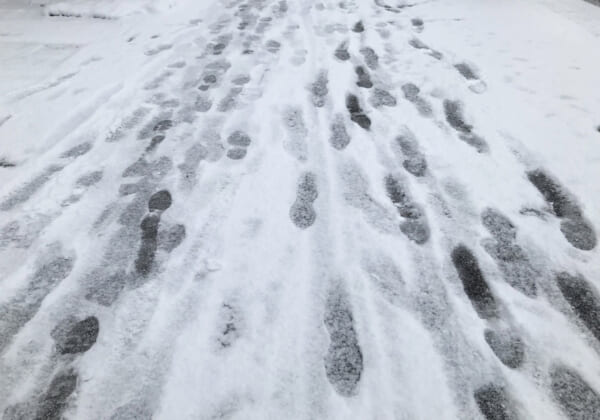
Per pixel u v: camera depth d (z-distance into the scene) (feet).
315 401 4.39
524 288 5.47
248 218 6.52
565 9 12.80
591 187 6.74
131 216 6.58
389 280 5.59
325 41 11.96
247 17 13.93
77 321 5.14
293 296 5.40
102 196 6.95
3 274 5.68
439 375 4.59
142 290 5.49
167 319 5.15
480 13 13.01
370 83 9.91
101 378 4.59
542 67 9.84
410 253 5.94
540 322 5.08
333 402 4.37
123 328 5.06
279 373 4.62
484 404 4.37
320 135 8.29
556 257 5.82
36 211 6.66
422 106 9.00
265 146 8.01
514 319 5.11
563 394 4.44
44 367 4.69
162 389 4.49
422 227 6.34
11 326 5.09
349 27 12.81
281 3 15.11
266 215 6.57
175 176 7.35
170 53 11.55
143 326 5.08
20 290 5.49
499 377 4.57
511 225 6.30
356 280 5.58
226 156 7.79
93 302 5.35
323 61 10.88
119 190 7.06
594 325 5.06
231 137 8.26
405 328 5.04
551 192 6.80
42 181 7.25
